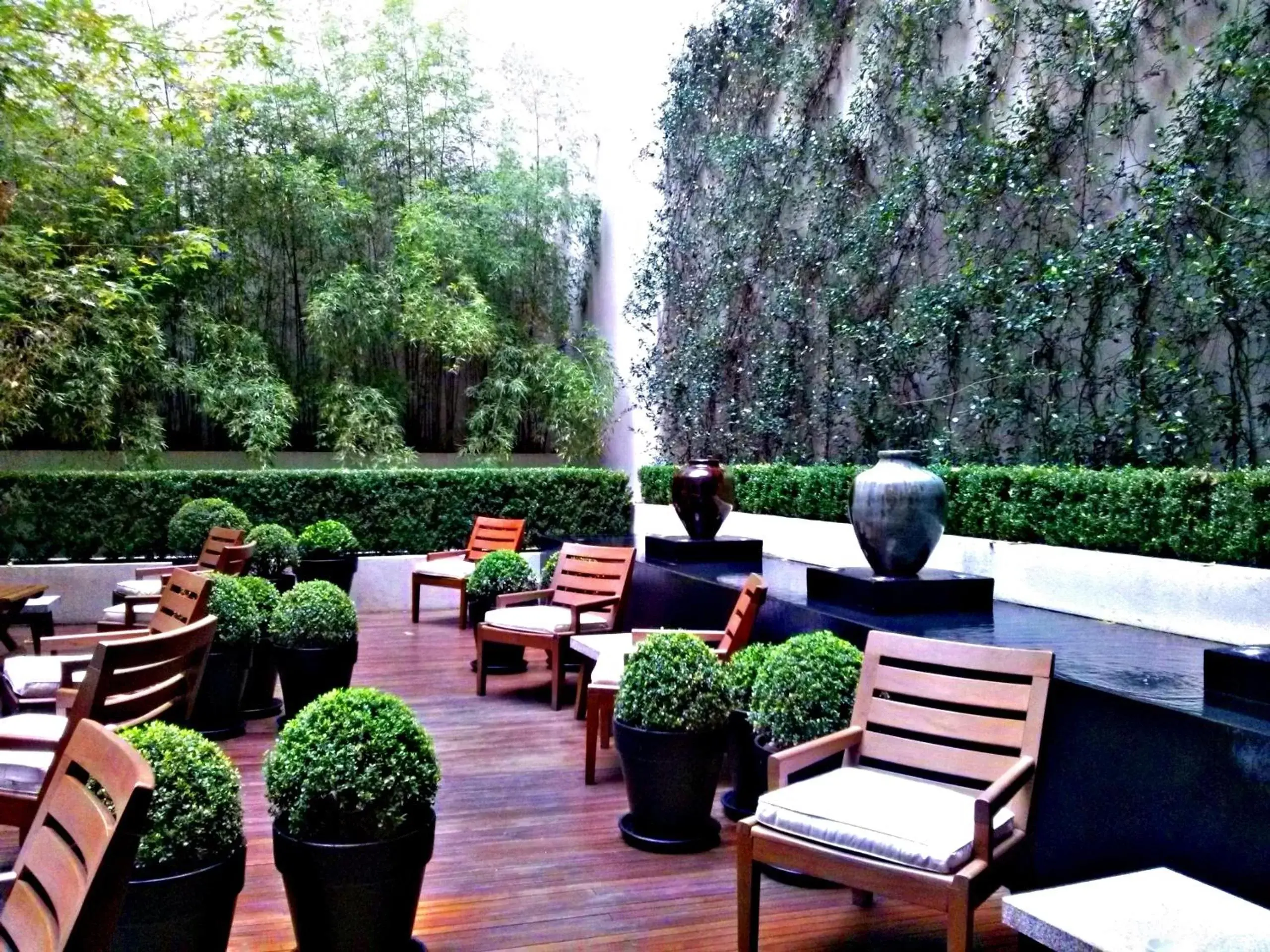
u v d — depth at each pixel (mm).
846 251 6176
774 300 6910
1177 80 4266
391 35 9578
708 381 7648
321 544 7148
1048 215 4809
